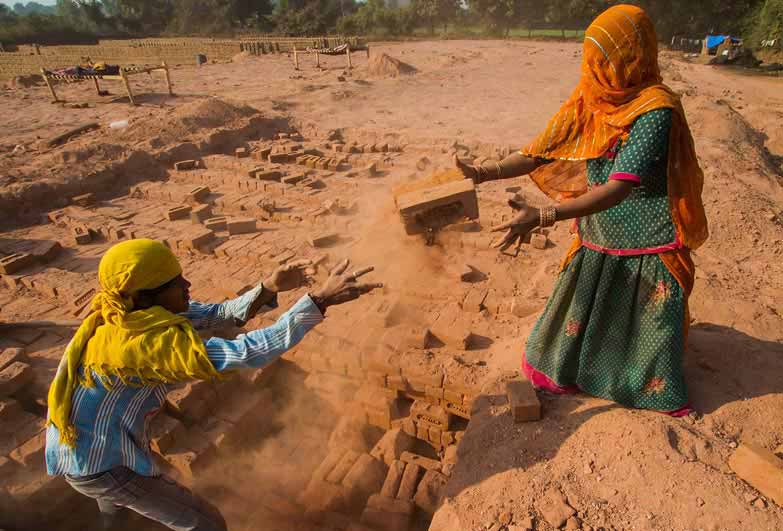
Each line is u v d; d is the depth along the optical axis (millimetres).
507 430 3254
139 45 43125
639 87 2422
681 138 2420
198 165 12453
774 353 3527
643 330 2846
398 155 12758
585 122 2754
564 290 3047
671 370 2891
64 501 4023
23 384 4754
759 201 8148
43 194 10227
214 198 10586
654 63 2412
